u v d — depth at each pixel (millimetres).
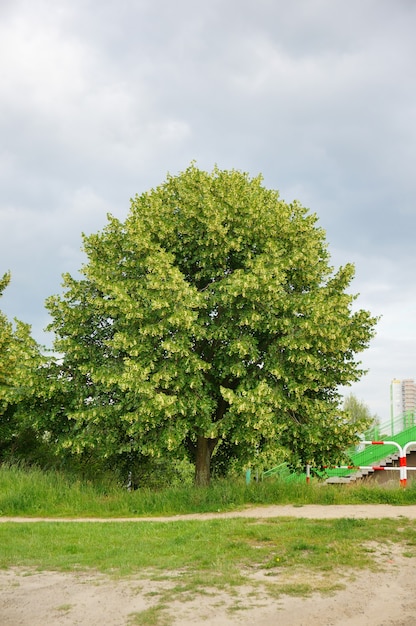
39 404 20578
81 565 8758
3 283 29250
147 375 17625
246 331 18781
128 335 17891
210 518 13555
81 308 20781
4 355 26703
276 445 17578
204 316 19172
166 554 9367
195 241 19625
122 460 22812
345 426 18531
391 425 28500
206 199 19125
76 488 16969
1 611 6512
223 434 17500
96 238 21438
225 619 6105
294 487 16625
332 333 18125
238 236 19219
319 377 18641
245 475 21156
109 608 6547
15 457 26609
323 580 7629
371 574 7922
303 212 21531
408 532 10430
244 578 7684
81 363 19875
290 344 17656
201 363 17453
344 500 15555
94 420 18031
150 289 18125
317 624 5996
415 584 7469
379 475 27484
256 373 18703
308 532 10555
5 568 8656
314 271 20047
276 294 18000
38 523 13219
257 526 11391
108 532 11711
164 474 23781
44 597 7055
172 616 6195
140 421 17609
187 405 17578
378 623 6043
